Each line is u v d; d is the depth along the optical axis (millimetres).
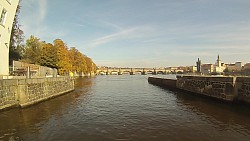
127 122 16297
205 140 12008
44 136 12812
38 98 25250
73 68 84812
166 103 25828
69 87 40719
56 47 59781
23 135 12984
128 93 38969
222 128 14219
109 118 17719
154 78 72500
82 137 12641
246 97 20359
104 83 74250
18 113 19219
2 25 25797
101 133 13430
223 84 23641
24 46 62094
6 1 26031
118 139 12281
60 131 13844
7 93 19391
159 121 16516
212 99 26484
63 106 23641
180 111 20391
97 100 29047
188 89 36156
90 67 137000
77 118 17688
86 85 62781
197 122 15953
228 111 19453
